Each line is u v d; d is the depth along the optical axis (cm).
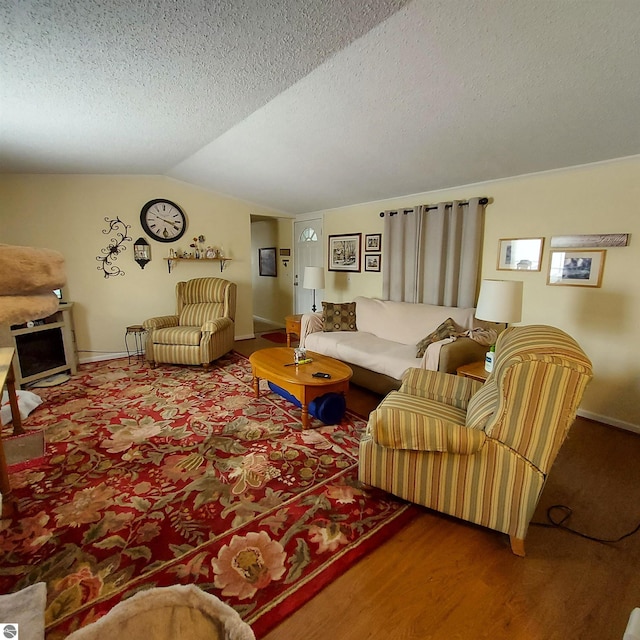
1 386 142
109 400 318
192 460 224
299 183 418
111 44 160
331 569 146
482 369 254
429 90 208
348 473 211
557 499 192
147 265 464
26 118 240
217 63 186
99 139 296
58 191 408
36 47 157
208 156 372
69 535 163
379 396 329
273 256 663
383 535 165
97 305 441
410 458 171
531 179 299
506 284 235
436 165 310
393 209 416
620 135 225
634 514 181
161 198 461
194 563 148
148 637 78
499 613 130
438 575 145
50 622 123
